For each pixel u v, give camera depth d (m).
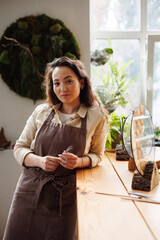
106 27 2.77
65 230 1.41
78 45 2.33
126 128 1.26
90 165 1.40
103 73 2.73
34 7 2.30
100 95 2.35
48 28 2.29
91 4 2.73
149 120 1.18
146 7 2.73
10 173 2.38
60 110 1.53
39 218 1.43
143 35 2.75
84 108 1.46
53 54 2.25
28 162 1.46
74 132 1.38
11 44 2.26
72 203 1.42
